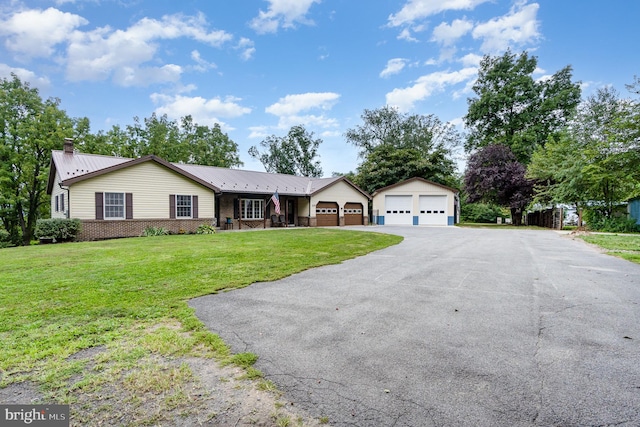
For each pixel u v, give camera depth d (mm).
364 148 39469
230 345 3123
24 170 22188
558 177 19922
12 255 8367
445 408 2164
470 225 26047
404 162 31406
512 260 8070
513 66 31047
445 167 33094
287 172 43156
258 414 2111
